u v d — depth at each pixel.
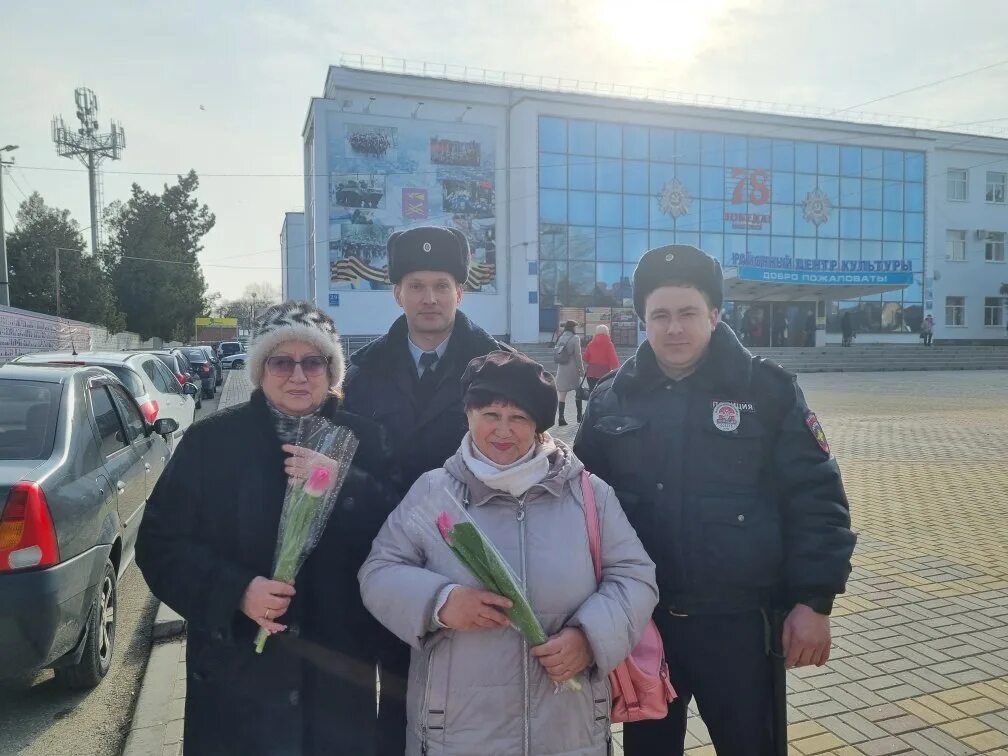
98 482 3.62
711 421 2.05
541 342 28.98
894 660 3.55
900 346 32.84
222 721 1.83
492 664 1.75
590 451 2.27
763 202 31.94
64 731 3.19
